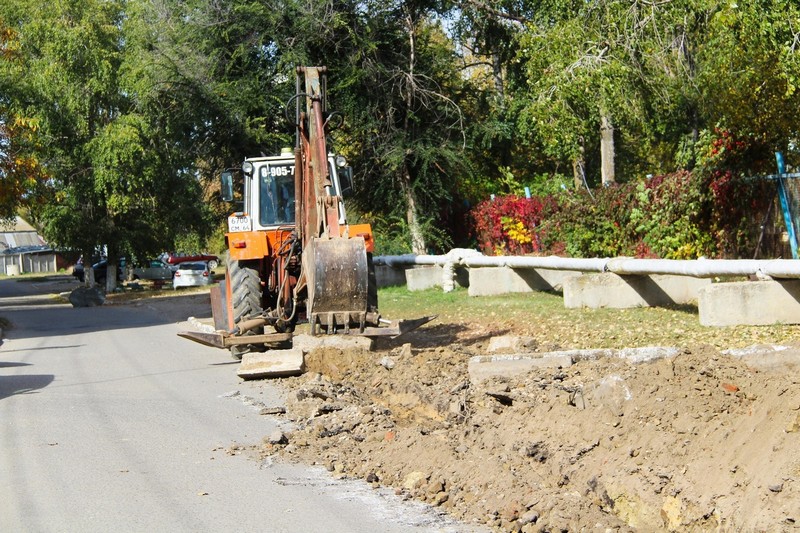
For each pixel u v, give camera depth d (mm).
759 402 6348
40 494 7031
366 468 7438
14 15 42656
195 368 13625
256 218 14328
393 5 29047
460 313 17062
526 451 7062
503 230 27156
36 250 97312
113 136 39312
